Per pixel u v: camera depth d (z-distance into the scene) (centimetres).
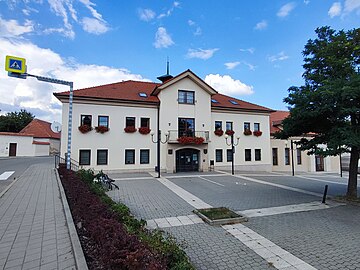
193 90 2233
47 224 556
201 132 2212
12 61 1218
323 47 1055
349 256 482
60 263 371
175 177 1745
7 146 3444
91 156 1875
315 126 1034
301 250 509
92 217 461
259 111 2522
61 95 1817
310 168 2711
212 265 442
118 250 297
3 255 398
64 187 932
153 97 2216
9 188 1004
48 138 4259
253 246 529
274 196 1108
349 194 1039
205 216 724
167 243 385
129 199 1005
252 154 2461
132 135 2014
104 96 1953
